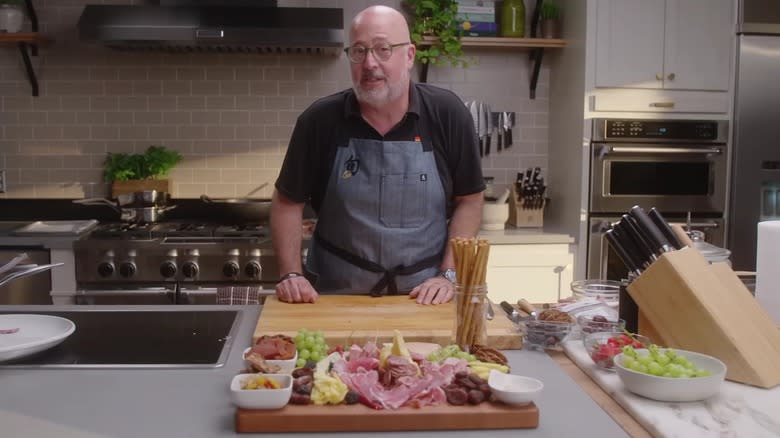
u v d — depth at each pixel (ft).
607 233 5.61
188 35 12.10
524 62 14.33
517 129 14.42
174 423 4.00
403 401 4.00
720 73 12.48
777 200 12.62
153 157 13.30
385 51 7.13
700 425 3.88
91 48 13.61
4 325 5.76
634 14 12.27
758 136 12.51
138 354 5.27
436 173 7.79
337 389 4.04
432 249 7.77
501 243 12.42
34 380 4.68
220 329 6.02
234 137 13.88
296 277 7.11
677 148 12.32
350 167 7.69
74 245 11.51
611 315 6.03
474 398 4.01
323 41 12.30
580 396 4.48
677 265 5.03
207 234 12.04
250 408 3.92
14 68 13.56
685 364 4.42
